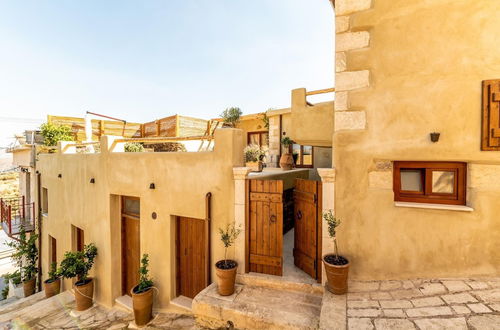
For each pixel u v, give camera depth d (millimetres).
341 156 3576
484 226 3072
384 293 3098
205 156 4359
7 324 5211
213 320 3398
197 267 4688
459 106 3082
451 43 3115
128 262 5734
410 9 3266
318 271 3684
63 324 4988
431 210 3248
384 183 3426
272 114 9188
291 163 7363
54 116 10062
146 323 4500
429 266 3264
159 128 10883
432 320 2412
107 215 5586
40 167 9031
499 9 2975
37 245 9445
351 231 3525
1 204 10445
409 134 3283
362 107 3498
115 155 5453
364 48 3494
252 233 4125
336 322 2553
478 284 2932
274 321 2986
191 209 4473
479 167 3090
